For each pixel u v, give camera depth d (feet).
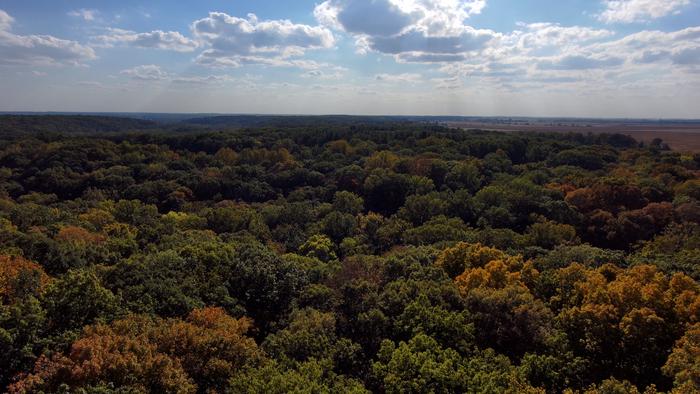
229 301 110.52
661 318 85.66
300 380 68.28
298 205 252.21
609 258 139.74
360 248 194.70
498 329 93.86
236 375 75.36
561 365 81.05
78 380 63.31
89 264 125.08
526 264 121.70
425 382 69.46
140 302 95.61
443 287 105.91
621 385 66.64
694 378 65.82
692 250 161.99
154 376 68.33
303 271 129.90
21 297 84.64
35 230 157.69
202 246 138.00
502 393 65.98
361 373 84.69
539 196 242.17
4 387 65.62
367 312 99.19
